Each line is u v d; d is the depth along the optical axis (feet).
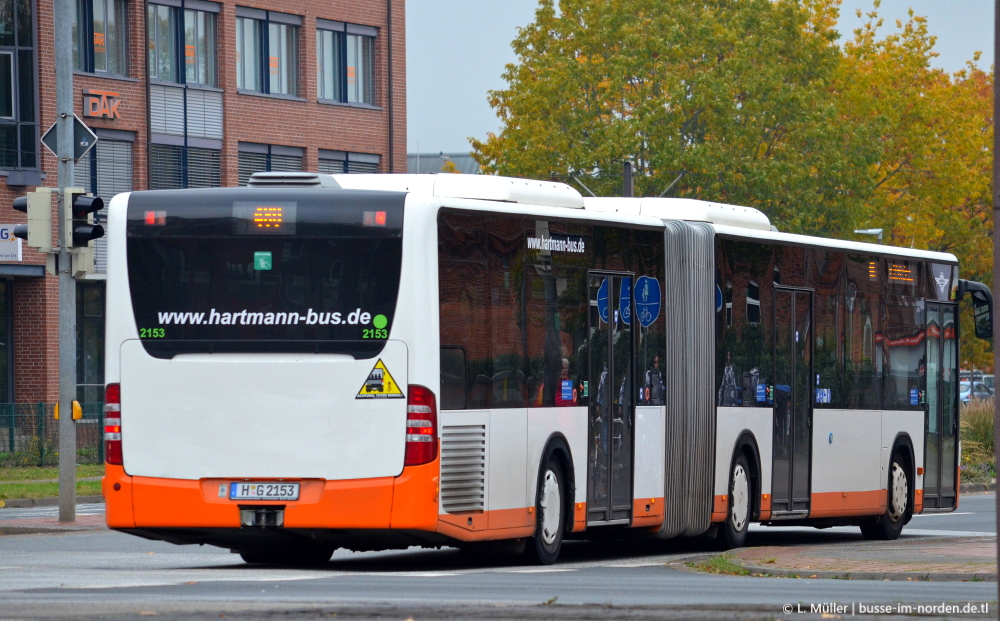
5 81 258.16
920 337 150.30
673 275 119.03
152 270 94.63
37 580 85.46
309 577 88.12
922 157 402.11
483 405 96.99
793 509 132.36
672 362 118.32
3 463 242.58
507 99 345.31
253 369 93.09
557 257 105.29
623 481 111.86
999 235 58.39
